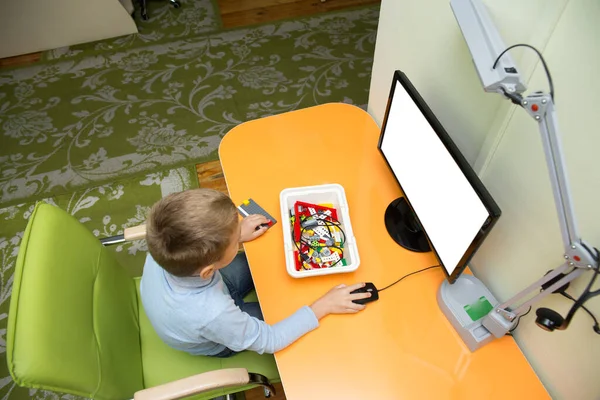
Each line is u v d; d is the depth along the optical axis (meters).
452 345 1.01
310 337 1.03
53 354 0.83
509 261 1.00
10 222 2.01
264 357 1.17
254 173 1.35
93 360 0.94
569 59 0.70
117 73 2.64
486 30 0.76
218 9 3.01
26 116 2.43
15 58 2.75
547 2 0.72
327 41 2.81
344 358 1.00
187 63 2.69
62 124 2.39
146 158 2.24
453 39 1.00
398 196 1.29
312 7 3.03
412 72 1.23
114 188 2.12
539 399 0.94
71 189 2.12
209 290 0.94
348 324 1.04
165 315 0.97
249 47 2.77
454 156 0.86
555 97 0.75
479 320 1.00
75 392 0.88
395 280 1.12
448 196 0.94
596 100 0.67
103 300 1.07
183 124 2.38
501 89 0.66
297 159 1.39
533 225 0.89
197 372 1.15
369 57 2.71
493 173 0.98
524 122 0.85
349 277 1.13
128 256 1.92
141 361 1.16
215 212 0.84
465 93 1.02
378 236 1.20
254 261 1.16
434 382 0.96
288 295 1.10
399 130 1.13
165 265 0.86
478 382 0.96
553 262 0.86
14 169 2.20
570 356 0.87
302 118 1.51
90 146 2.29
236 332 0.94
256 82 2.58
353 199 1.28
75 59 2.72
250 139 1.44
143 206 2.06
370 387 0.96
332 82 2.57
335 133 1.46
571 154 0.74
